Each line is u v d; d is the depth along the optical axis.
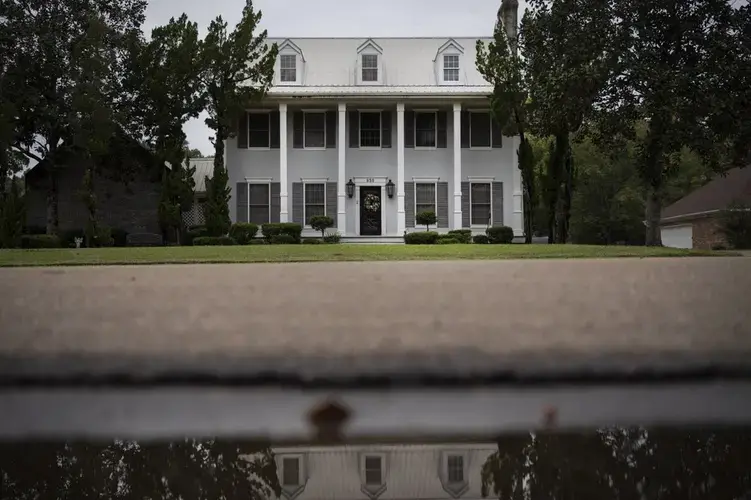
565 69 16.89
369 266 8.39
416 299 5.75
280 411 3.04
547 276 7.12
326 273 7.53
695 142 16.47
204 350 4.04
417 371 3.54
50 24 22.94
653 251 11.55
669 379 3.59
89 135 20.89
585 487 2.06
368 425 2.85
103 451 2.53
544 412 3.00
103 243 19.53
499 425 2.82
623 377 3.60
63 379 3.49
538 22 17.59
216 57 21.16
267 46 23.42
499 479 2.15
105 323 4.83
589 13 16.78
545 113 18.28
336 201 24.59
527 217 21.95
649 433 2.69
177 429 2.83
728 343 4.12
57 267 8.63
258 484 2.14
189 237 21.69
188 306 5.48
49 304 5.53
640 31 16.42
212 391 3.40
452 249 11.98
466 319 4.93
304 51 26.08
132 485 2.16
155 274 7.48
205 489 2.09
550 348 4.06
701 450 2.48
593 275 7.17
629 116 17.48
